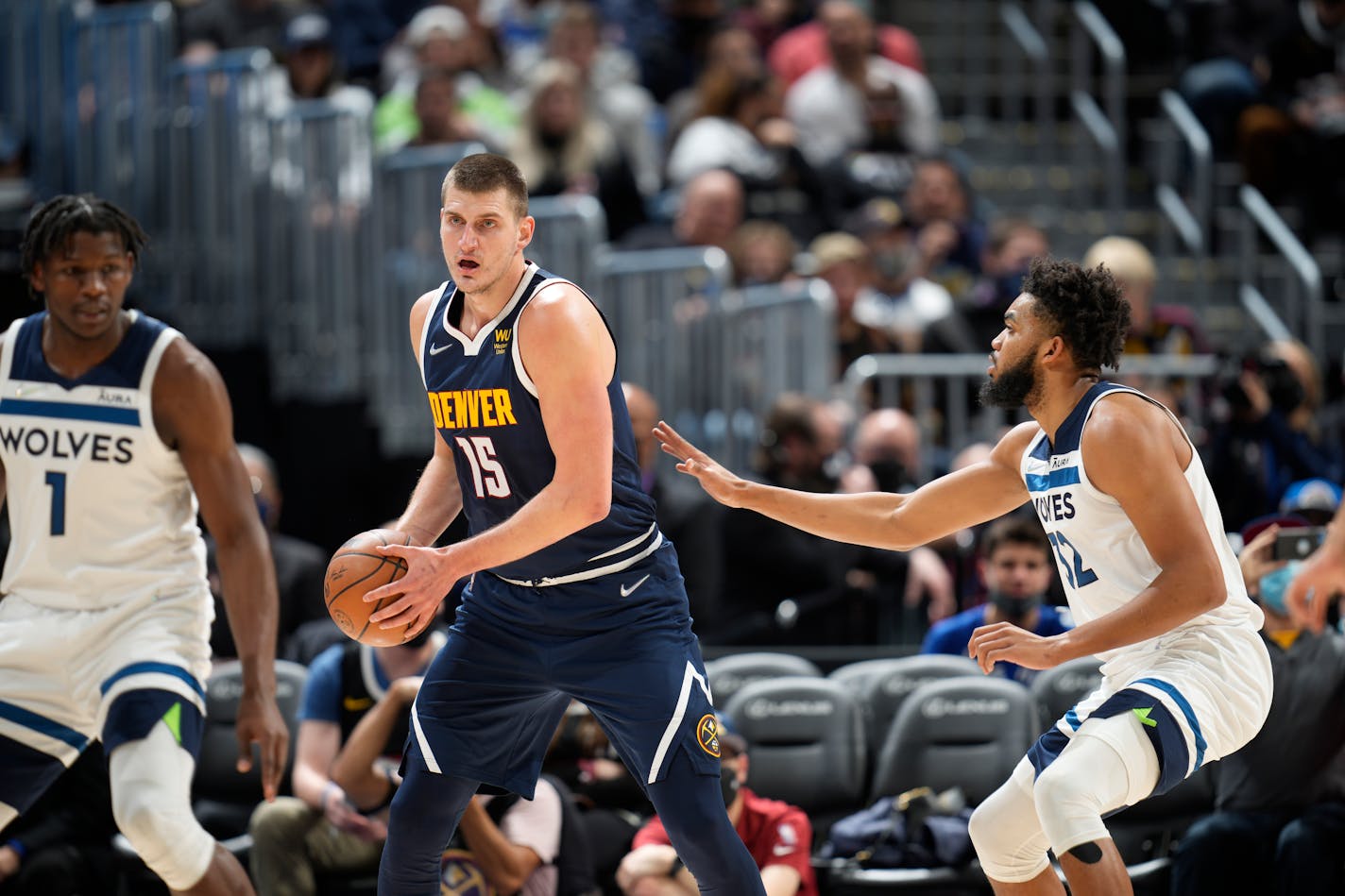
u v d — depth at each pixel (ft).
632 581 29.22
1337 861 40.24
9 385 31.14
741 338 61.82
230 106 62.90
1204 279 84.17
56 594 30.89
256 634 30.99
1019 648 27.81
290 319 62.49
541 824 39.34
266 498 50.72
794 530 55.36
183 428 30.99
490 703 29.66
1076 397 29.55
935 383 63.46
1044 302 29.40
